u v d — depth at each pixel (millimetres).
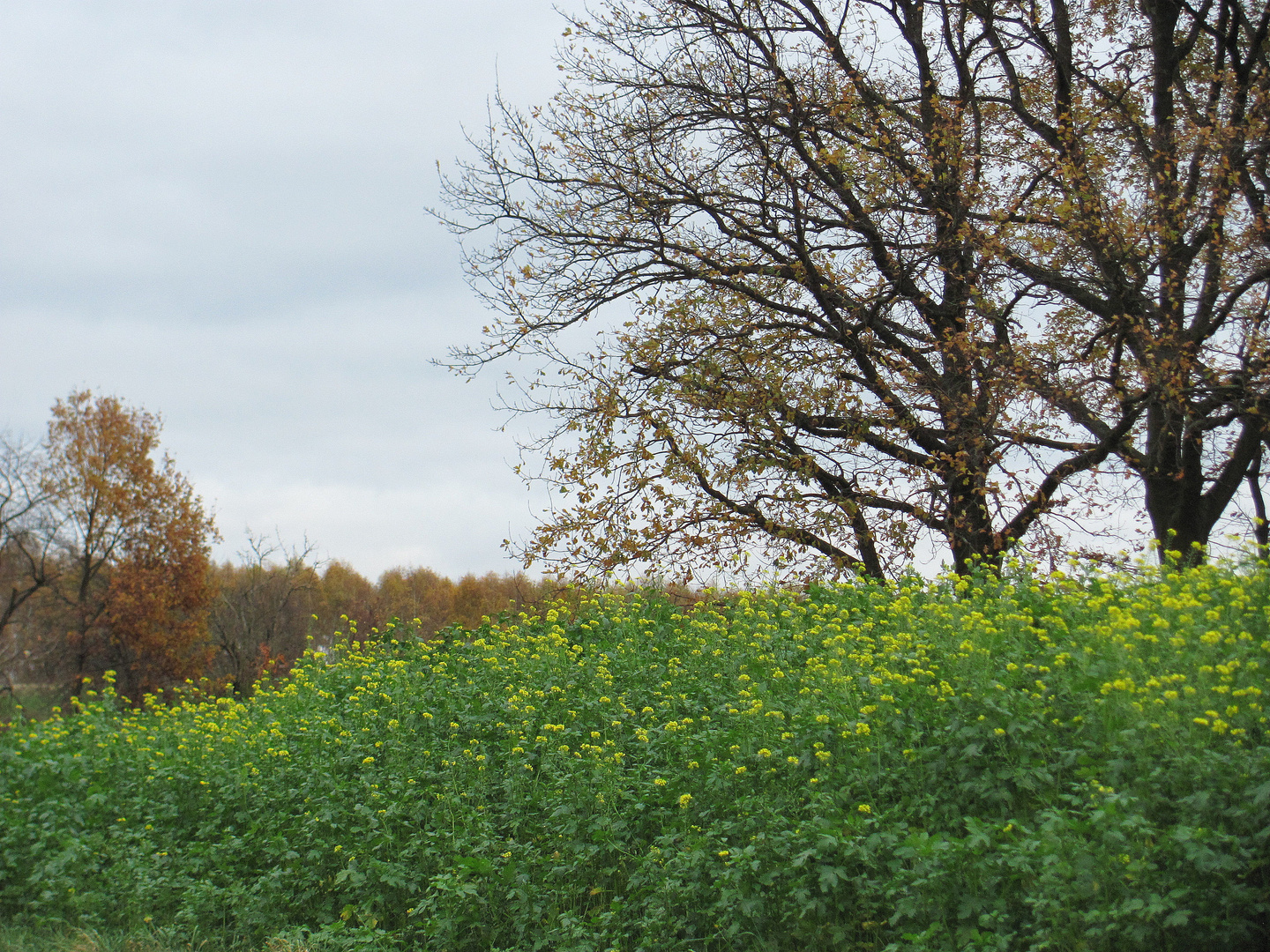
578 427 15891
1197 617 6895
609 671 10188
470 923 6914
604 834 7102
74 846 9125
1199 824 4961
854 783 6566
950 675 7117
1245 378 13766
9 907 9070
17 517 38469
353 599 59281
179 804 10070
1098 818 4875
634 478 15398
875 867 5652
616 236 16609
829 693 7387
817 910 5809
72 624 38812
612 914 6582
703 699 9117
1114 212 14180
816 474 15992
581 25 16984
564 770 8133
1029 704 6379
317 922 7707
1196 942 4703
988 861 5176
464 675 11352
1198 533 15883
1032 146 15891
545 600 14281
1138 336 13930
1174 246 14336
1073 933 4789
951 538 15000
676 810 7219
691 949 6152
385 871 7410
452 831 7785
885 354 15875
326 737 9938
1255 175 16375
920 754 6414
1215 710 5406
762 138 16141
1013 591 9344
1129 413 14133
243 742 10625
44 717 38000
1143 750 5477
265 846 8539
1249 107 14852
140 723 14164
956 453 14797
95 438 39344
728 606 11766
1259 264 14492
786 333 16203
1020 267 15250
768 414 15484
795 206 16031
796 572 14867
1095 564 10031
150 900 8273
